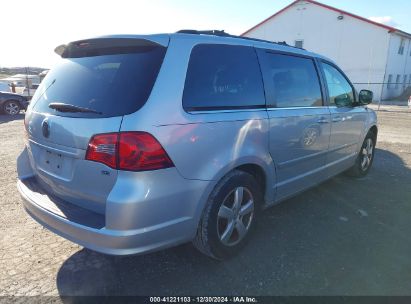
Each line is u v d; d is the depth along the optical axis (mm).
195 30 2947
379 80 27078
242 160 2938
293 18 30234
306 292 2668
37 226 3750
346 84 4793
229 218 2965
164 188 2404
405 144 8633
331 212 4156
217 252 2924
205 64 2771
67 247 3318
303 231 3648
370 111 5422
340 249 3289
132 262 3062
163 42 2553
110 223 2285
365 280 2812
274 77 3414
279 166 3449
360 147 5266
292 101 3619
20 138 8797
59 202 2729
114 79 2518
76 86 2699
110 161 2289
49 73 3133
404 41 29250
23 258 3123
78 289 2703
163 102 2410
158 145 2342
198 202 2641
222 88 2875
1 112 14461
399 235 3582
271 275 2877
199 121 2586
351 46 27844
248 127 2982
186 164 2512
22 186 3074
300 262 3062
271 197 3490
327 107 4203
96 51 2848
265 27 31844
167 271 2936
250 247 3305
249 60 3180
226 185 2848
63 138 2537
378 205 4395
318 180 4316
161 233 2451
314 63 4109
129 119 2281
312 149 3943
